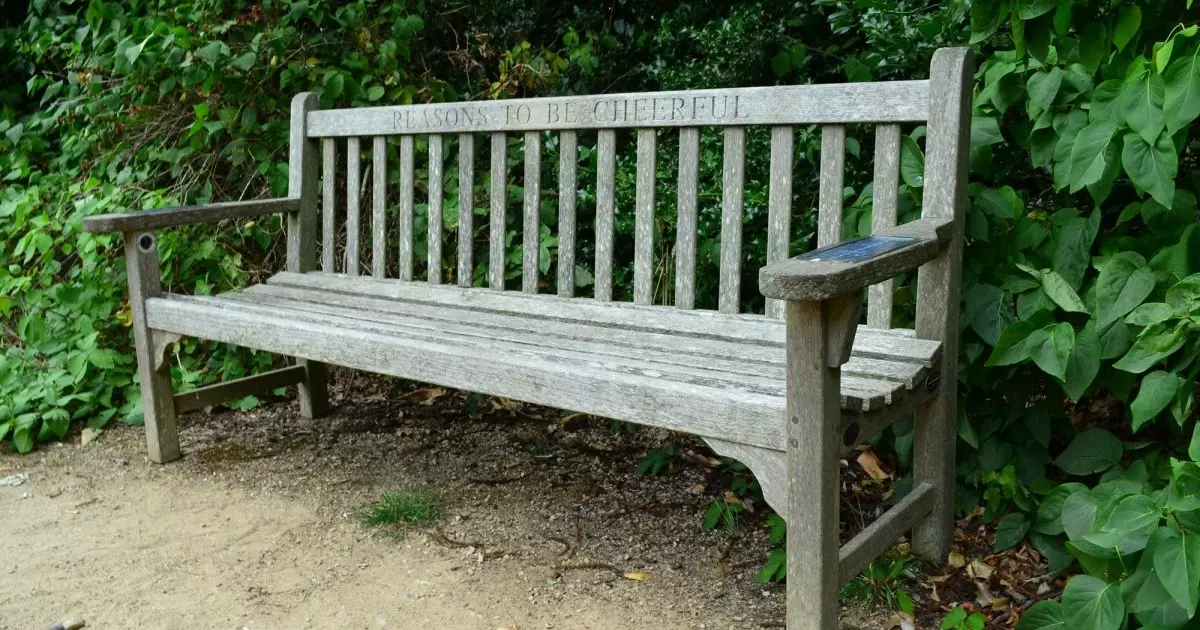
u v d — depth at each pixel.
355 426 3.41
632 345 2.39
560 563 2.34
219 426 3.42
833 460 1.73
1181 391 1.91
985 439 2.41
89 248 3.46
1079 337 2.12
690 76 3.57
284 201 3.26
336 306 2.97
